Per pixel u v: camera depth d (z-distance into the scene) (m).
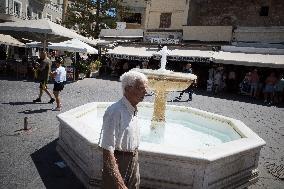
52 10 33.16
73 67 17.89
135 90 2.31
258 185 4.57
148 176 3.84
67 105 9.79
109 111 2.28
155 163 3.78
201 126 7.14
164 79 5.74
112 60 23.62
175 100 13.59
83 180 4.12
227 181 4.06
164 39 22.20
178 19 23.22
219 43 20.39
